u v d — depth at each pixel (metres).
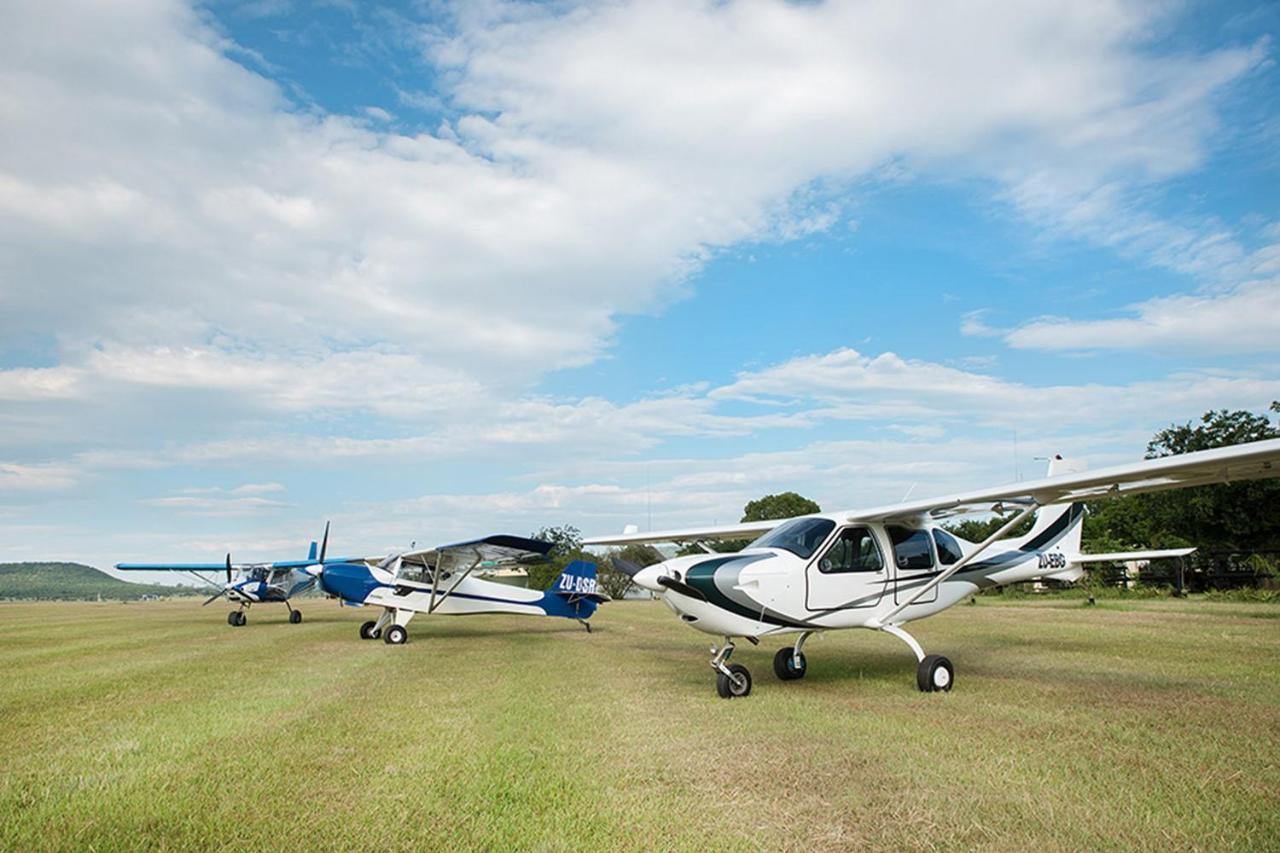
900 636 8.30
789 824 3.91
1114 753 5.14
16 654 12.45
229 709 7.12
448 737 5.90
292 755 5.37
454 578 16.02
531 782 4.68
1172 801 4.16
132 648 13.42
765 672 9.70
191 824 3.97
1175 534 25.30
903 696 7.60
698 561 8.20
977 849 3.56
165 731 6.20
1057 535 11.62
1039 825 3.83
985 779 4.59
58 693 8.17
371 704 7.36
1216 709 6.58
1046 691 7.62
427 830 3.88
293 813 4.14
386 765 5.09
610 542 12.59
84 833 3.84
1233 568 24.88
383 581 15.41
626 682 8.77
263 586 21.41
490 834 3.81
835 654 11.44
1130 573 27.22
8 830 3.89
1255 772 4.68
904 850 3.57
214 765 5.12
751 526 10.98
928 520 9.65
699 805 4.22
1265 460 6.45
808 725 6.21
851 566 8.73
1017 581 11.02
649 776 4.79
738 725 6.23
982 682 8.31
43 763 5.22
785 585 8.19
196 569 25.64
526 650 12.62
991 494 8.05
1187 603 19.77
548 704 7.30
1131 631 13.17
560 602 17.59
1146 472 6.92
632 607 27.47
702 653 11.98
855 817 3.99
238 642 14.63
